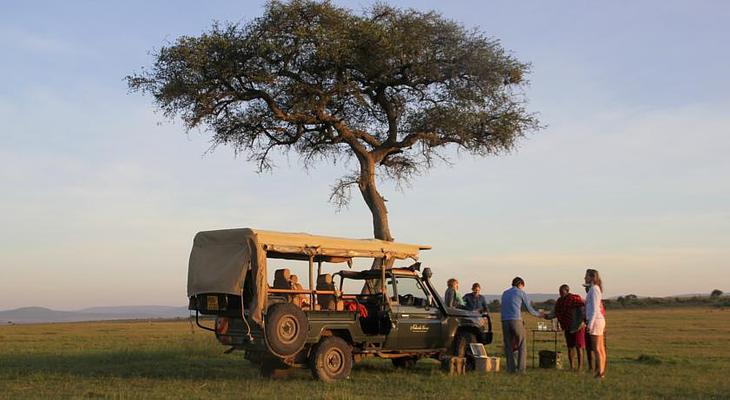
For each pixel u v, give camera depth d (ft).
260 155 79.61
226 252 46.37
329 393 40.19
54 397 38.81
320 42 68.64
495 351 73.10
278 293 47.62
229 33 70.33
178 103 71.82
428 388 43.19
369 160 77.46
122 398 38.29
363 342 49.60
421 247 54.49
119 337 102.53
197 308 48.85
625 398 39.93
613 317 190.90
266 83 70.85
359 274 53.88
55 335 111.86
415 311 52.60
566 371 52.49
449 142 78.69
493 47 74.59
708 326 135.64
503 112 76.59
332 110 77.10
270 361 49.19
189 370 53.31
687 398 40.29
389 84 75.82
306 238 47.73
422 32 72.54
